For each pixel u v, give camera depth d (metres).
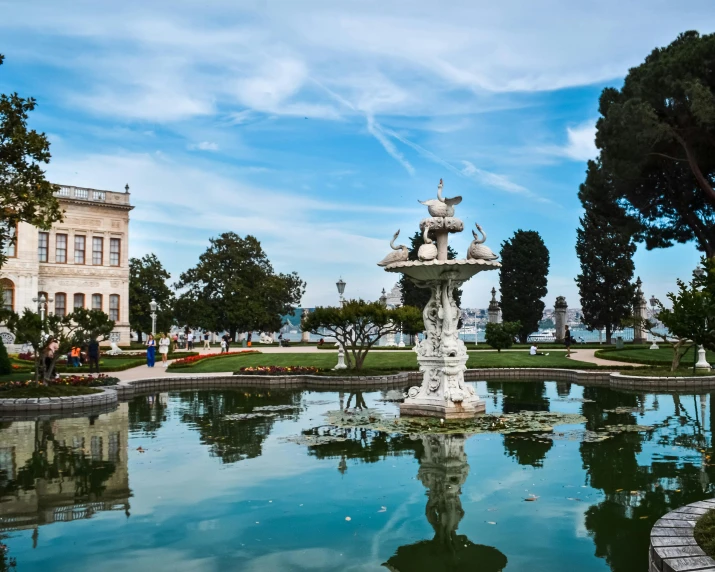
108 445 10.01
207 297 52.38
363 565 4.95
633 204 30.92
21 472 8.13
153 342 27.42
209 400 16.73
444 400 12.46
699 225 30.45
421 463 8.40
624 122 25.25
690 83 23.59
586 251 42.84
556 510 6.29
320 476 7.72
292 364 25.94
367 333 21.88
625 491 6.92
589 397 15.94
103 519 6.13
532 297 47.28
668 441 9.77
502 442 9.80
